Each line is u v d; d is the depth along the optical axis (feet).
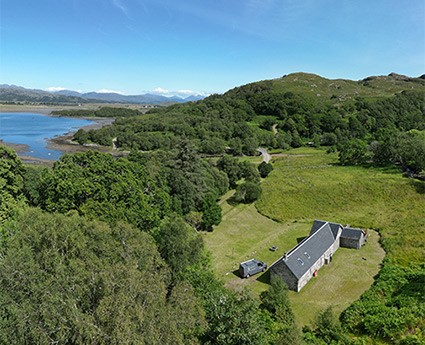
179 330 70.03
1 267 70.54
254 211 235.61
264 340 76.43
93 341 60.75
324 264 158.81
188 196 206.80
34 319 64.85
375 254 166.61
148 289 69.82
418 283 127.34
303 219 218.59
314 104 634.84
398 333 98.27
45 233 82.38
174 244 115.24
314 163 351.67
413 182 246.88
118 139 521.24
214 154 435.53
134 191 150.41
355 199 239.09
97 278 70.54
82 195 139.44
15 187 165.07
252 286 141.28
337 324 104.32
